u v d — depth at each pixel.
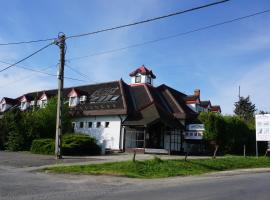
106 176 17.33
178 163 22.05
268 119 30.72
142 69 41.84
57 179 15.62
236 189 13.51
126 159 24.19
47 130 35.16
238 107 75.25
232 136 35.59
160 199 10.77
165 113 37.03
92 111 37.75
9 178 15.18
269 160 29.80
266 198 11.57
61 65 25.06
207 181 16.25
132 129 35.47
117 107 36.16
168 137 37.03
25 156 26.48
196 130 37.16
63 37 25.06
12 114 37.25
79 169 18.78
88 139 30.69
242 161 27.22
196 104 43.09
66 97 43.12
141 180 16.47
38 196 10.96
